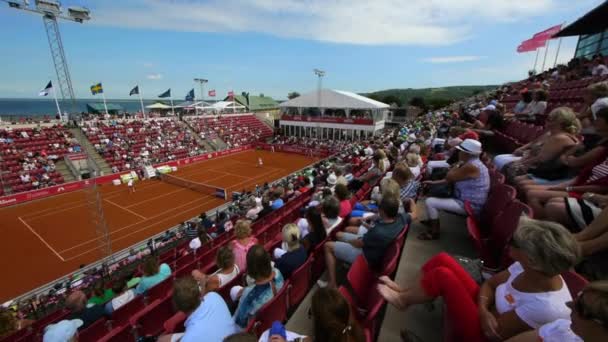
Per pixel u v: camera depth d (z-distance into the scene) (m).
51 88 37.19
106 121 38.78
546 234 1.91
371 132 48.06
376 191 7.26
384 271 3.30
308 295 4.52
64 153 31.53
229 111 75.31
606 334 1.40
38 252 16.84
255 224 9.97
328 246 4.61
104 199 25.58
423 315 3.45
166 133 43.25
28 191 25.03
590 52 25.89
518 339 1.96
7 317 5.81
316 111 54.25
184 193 27.47
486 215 4.70
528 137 8.84
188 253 11.06
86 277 12.60
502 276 2.53
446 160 8.12
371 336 2.74
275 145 49.03
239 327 3.44
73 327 4.60
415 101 76.94
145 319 5.51
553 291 2.02
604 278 2.73
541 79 25.22
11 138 30.02
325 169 19.53
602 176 3.75
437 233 5.02
